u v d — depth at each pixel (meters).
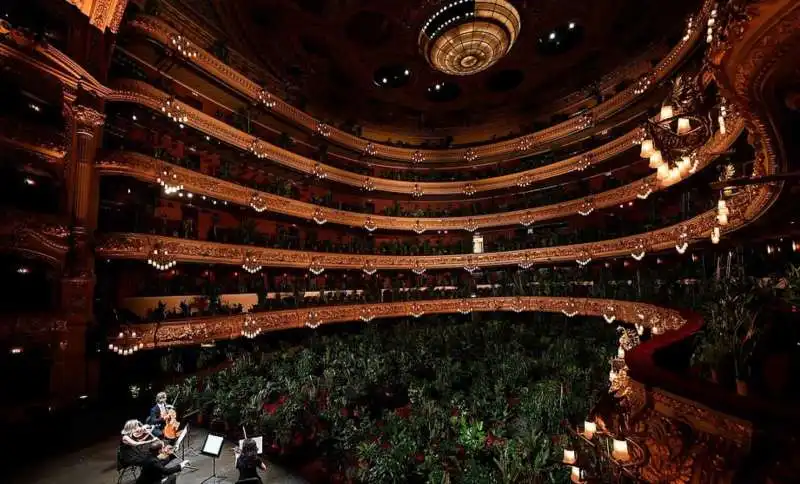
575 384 18.56
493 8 21.36
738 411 3.60
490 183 36.09
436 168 39.62
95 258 17.70
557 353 23.64
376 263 33.69
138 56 21.33
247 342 26.12
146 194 21.69
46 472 11.57
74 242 16.39
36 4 15.09
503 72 33.56
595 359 22.25
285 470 12.91
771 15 3.98
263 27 26.48
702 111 8.21
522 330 30.33
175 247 20.30
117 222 19.89
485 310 35.03
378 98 35.69
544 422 15.43
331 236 35.12
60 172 16.16
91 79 16.59
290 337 30.00
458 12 21.86
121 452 10.38
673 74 22.20
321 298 30.55
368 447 13.48
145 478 9.67
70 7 16.16
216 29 25.06
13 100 14.42
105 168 17.83
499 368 22.31
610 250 26.55
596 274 31.03
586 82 32.56
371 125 38.84
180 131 23.56
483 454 13.58
